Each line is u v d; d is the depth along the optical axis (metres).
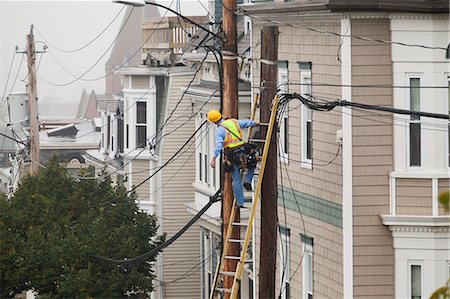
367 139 67.56
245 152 60.62
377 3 66.25
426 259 66.81
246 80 94.88
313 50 73.19
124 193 98.56
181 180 122.44
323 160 72.19
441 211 66.62
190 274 120.44
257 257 84.12
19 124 152.12
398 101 67.38
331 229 70.94
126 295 89.12
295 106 76.81
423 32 67.06
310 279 75.25
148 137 122.94
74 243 85.94
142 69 122.94
